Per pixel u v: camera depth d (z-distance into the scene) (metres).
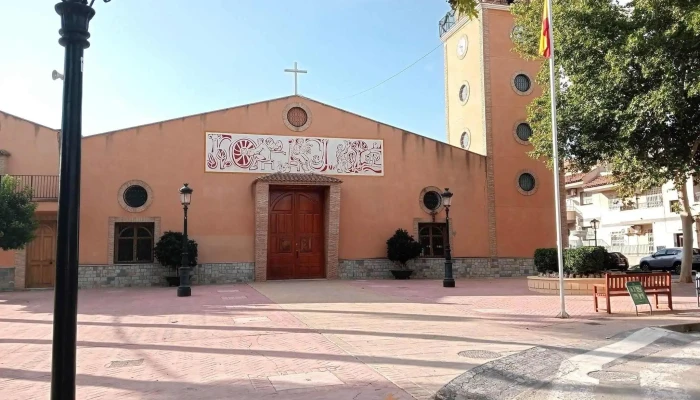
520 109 26.39
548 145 20.20
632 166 18.89
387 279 23.44
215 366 7.38
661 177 18.92
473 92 27.14
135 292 18.73
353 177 23.86
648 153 18.41
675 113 15.97
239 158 22.66
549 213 26.11
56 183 20.89
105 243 20.97
